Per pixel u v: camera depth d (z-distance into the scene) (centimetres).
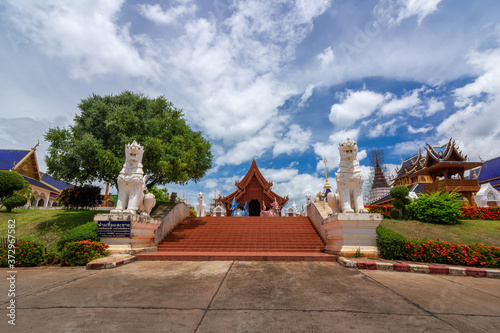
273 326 329
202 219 1683
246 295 464
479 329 329
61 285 531
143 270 690
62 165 1399
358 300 435
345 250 876
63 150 1345
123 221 909
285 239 1241
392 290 499
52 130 1370
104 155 1264
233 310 387
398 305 412
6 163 3381
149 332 309
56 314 367
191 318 355
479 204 2256
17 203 1560
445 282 585
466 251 789
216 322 341
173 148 1473
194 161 1670
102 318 353
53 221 1327
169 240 1249
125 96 1606
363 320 350
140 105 1588
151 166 1443
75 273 656
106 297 449
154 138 1416
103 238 913
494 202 2223
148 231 1050
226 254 898
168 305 408
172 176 1500
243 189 3241
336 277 609
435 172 2634
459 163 2392
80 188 1619
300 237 1277
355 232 897
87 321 342
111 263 718
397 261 783
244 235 1317
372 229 900
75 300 432
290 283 552
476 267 744
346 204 978
